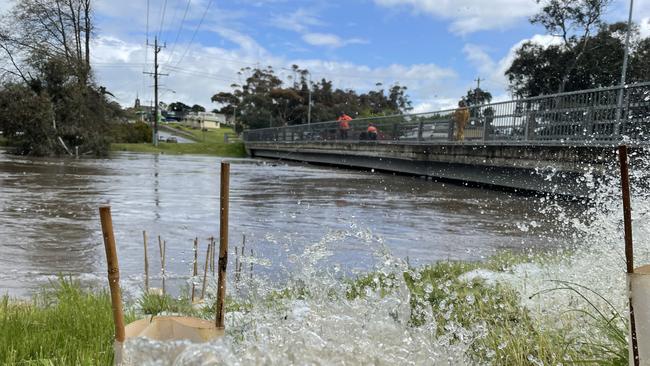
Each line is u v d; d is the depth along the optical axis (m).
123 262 5.82
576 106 13.29
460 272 4.80
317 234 7.82
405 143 23.23
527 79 38.31
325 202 12.44
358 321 2.21
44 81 34.75
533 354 2.52
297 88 77.69
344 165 32.66
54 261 5.82
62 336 2.61
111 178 17.56
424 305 3.23
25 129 32.31
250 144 52.69
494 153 16.45
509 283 3.95
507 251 6.54
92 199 11.57
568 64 34.97
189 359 1.35
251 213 10.10
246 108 76.00
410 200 13.27
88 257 6.05
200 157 42.12
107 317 2.96
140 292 4.43
